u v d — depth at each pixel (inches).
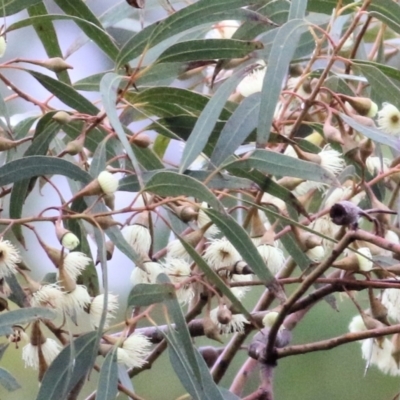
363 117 55.2
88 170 57.3
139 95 57.1
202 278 56.3
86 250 57.4
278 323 53.7
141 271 55.1
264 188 55.1
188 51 55.4
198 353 53.9
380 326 55.4
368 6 56.9
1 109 56.7
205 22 55.9
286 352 55.9
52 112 56.3
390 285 54.2
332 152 56.1
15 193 56.1
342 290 56.3
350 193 58.3
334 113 55.4
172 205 55.7
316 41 57.0
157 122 56.8
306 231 55.9
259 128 52.5
